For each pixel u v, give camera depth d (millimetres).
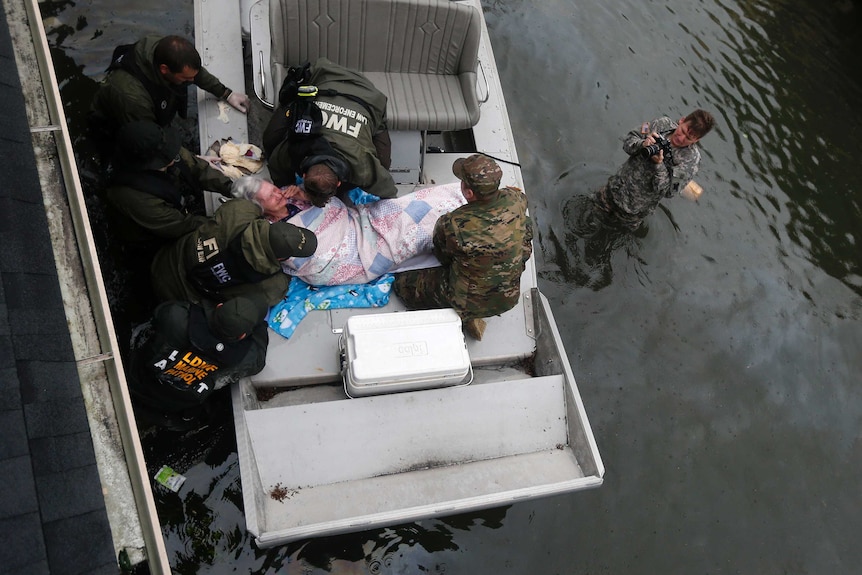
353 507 3236
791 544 4180
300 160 3479
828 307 5148
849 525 4324
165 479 3545
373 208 3830
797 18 7105
